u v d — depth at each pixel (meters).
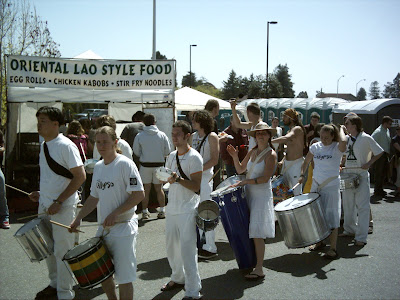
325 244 6.21
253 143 6.85
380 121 12.47
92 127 8.59
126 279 3.66
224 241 6.62
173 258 4.54
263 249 4.96
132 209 3.82
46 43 19.45
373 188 11.41
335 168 5.68
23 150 9.34
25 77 8.93
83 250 3.60
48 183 4.25
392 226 7.45
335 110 14.39
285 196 6.77
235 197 4.91
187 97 15.94
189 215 4.27
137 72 9.42
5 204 7.22
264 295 4.51
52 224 4.21
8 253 5.95
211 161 5.45
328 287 4.71
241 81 61.69
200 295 4.33
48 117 4.22
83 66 9.20
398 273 5.12
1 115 17.58
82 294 4.59
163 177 4.12
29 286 4.80
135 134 8.77
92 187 3.91
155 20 17.69
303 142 6.78
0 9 17.83
